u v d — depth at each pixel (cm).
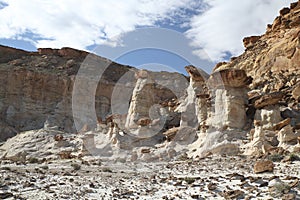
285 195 937
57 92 5612
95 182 1341
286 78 3291
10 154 3316
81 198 1078
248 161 1638
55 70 6206
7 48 6788
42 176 1481
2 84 5472
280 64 3862
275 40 4709
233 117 2378
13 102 5334
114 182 1342
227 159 1792
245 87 2583
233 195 987
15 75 5553
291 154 1588
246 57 4816
